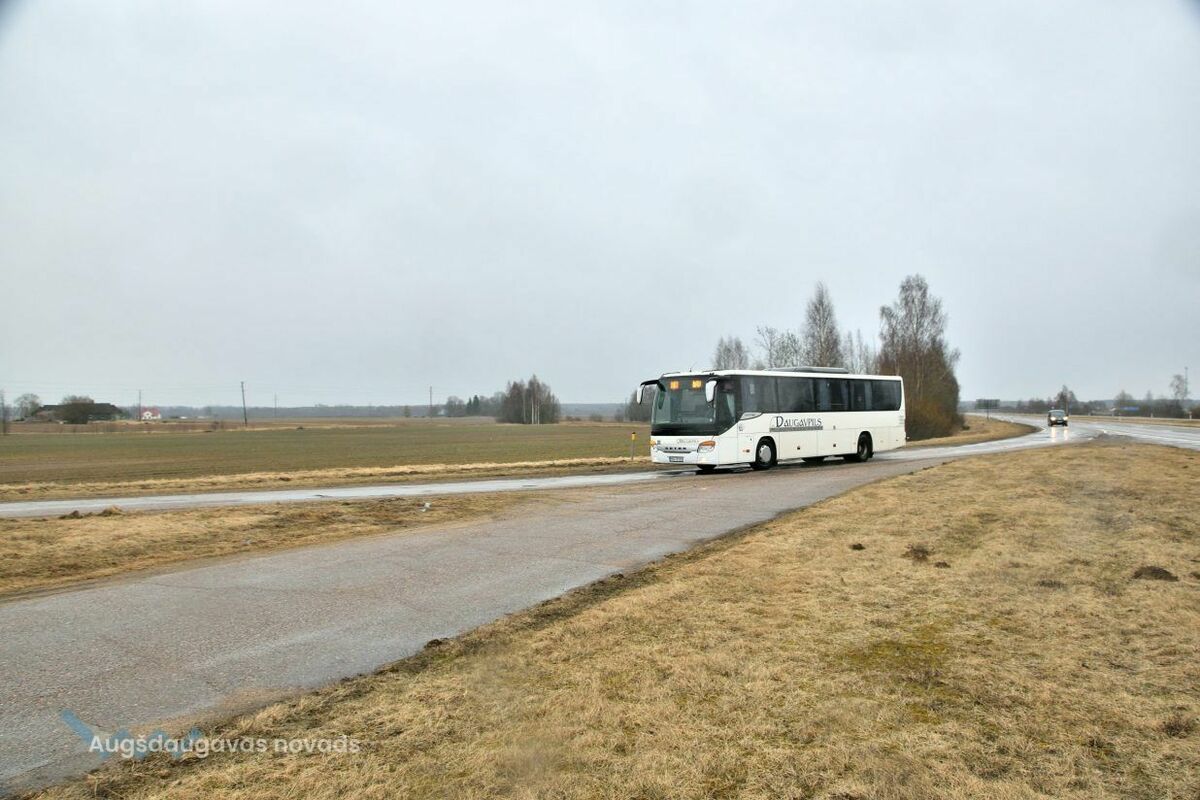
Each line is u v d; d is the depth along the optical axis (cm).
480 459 3900
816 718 449
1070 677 505
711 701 478
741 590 766
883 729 433
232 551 1079
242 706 495
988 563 844
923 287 6294
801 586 776
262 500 1741
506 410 14688
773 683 507
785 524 1176
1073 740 414
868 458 2766
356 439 7694
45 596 805
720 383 2292
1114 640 577
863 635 609
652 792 367
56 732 454
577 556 1007
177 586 845
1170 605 658
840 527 1120
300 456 4750
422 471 2642
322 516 1377
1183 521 1070
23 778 396
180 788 381
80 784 389
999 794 359
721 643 595
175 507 1587
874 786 368
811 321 5547
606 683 513
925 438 5375
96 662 585
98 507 1642
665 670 536
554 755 407
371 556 1012
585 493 1773
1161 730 424
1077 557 855
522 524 1286
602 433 8794
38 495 2020
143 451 5741
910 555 905
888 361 6259
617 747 415
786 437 2442
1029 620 634
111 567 983
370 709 481
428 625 685
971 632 609
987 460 2314
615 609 702
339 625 686
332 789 375
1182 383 12781
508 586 837
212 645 627
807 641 596
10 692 521
